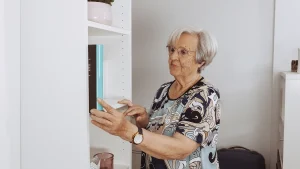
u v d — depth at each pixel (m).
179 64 1.42
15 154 1.16
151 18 2.64
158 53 2.64
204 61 1.43
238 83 2.49
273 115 2.43
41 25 1.11
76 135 1.11
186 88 1.43
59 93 1.11
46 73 1.12
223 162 2.32
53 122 1.13
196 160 1.36
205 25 2.53
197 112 1.29
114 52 1.48
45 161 1.15
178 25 2.59
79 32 1.07
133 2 2.68
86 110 1.09
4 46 1.10
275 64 2.39
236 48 2.48
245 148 2.47
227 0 2.47
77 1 1.07
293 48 2.36
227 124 2.53
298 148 2.03
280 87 2.38
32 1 1.11
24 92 1.15
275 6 2.36
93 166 1.30
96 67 1.16
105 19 1.25
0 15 1.09
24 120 1.16
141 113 1.47
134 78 2.71
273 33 2.41
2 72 1.10
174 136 1.27
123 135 1.14
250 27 2.44
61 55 1.10
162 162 1.44
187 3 2.56
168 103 1.48
